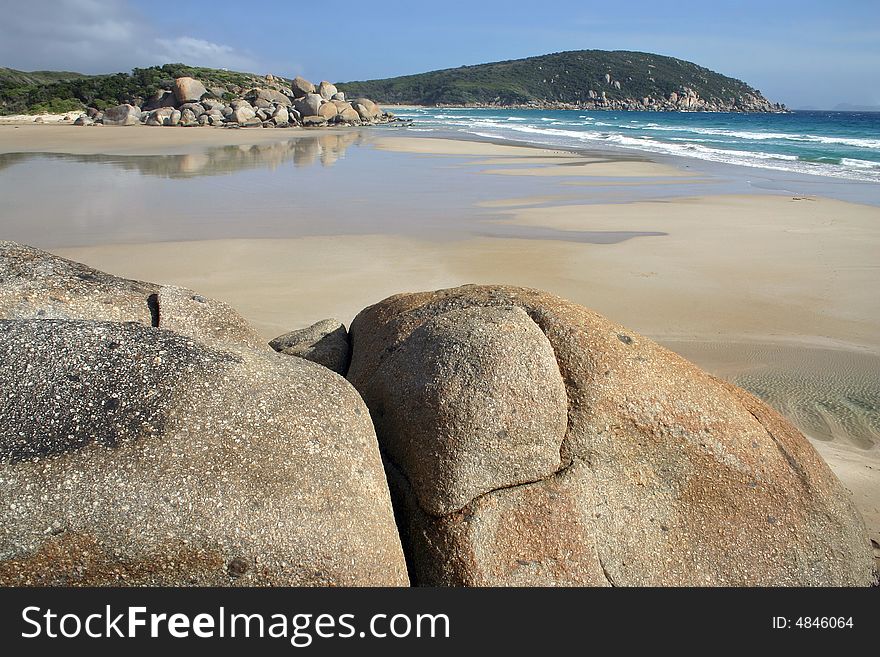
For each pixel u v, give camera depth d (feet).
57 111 206.18
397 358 11.74
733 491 11.75
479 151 111.86
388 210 55.26
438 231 47.19
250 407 9.07
